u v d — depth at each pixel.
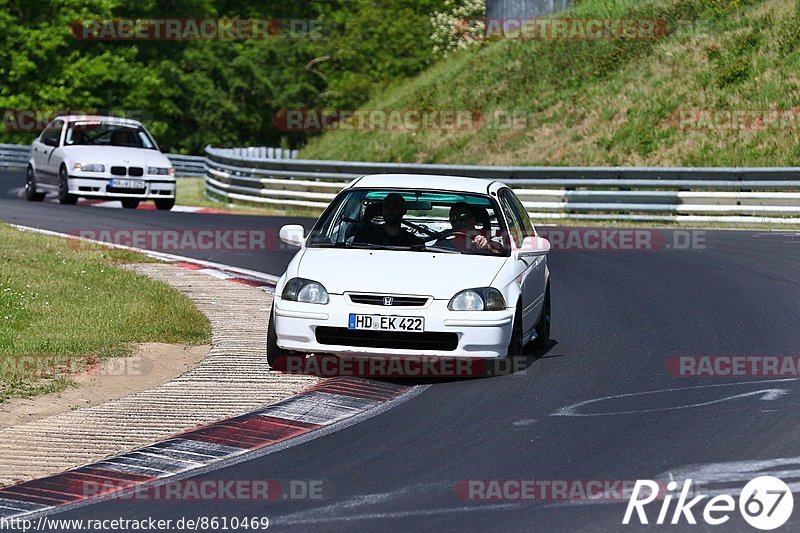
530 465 22.16
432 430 25.05
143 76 151.50
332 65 171.50
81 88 150.62
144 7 154.12
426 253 31.75
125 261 51.91
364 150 115.19
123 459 23.12
